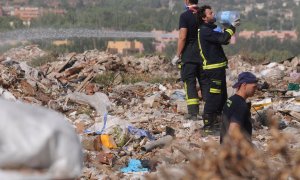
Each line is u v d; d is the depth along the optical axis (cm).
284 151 1079
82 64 4284
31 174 797
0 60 3922
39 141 800
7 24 10831
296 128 2558
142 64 4569
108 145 2422
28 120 812
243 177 1005
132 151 2380
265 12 17462
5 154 791
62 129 821
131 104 3266
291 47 10262
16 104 855
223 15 2667
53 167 809
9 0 17550
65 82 3853
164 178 1090
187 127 2709
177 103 3080
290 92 3444
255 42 10038
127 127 2572
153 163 2111
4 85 3353
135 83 3850
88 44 8106
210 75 2650
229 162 1005
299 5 18225
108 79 3934
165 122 2805
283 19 16512
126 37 9062
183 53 2741
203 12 2688
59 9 14975
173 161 2023
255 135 2520
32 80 3544
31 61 5088
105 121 2662
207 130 2606
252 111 2981
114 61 4334
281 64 4312
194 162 1008
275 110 2886
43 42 7544
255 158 1027
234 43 8775
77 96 3183
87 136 2480
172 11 14488
